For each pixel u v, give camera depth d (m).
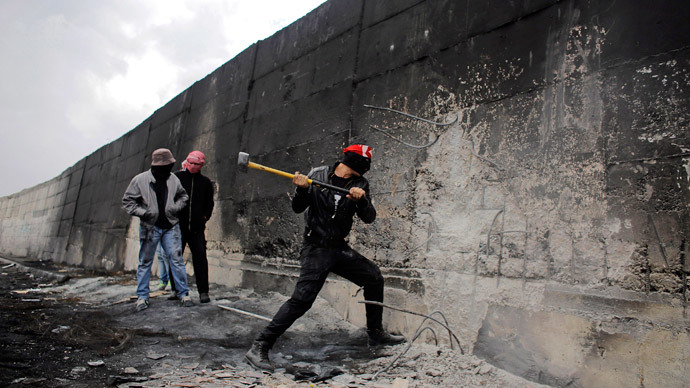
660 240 2.61
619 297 2.72
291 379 3.00
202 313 4.66
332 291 4.80
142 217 4.88
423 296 3.87
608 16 3.08
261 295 5.69
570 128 3.15
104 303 5.74
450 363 3.22
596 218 2.91
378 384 2.89
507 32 3.69
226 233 6.96
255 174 6.52
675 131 2.66
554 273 3.06
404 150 4.34
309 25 6.08
